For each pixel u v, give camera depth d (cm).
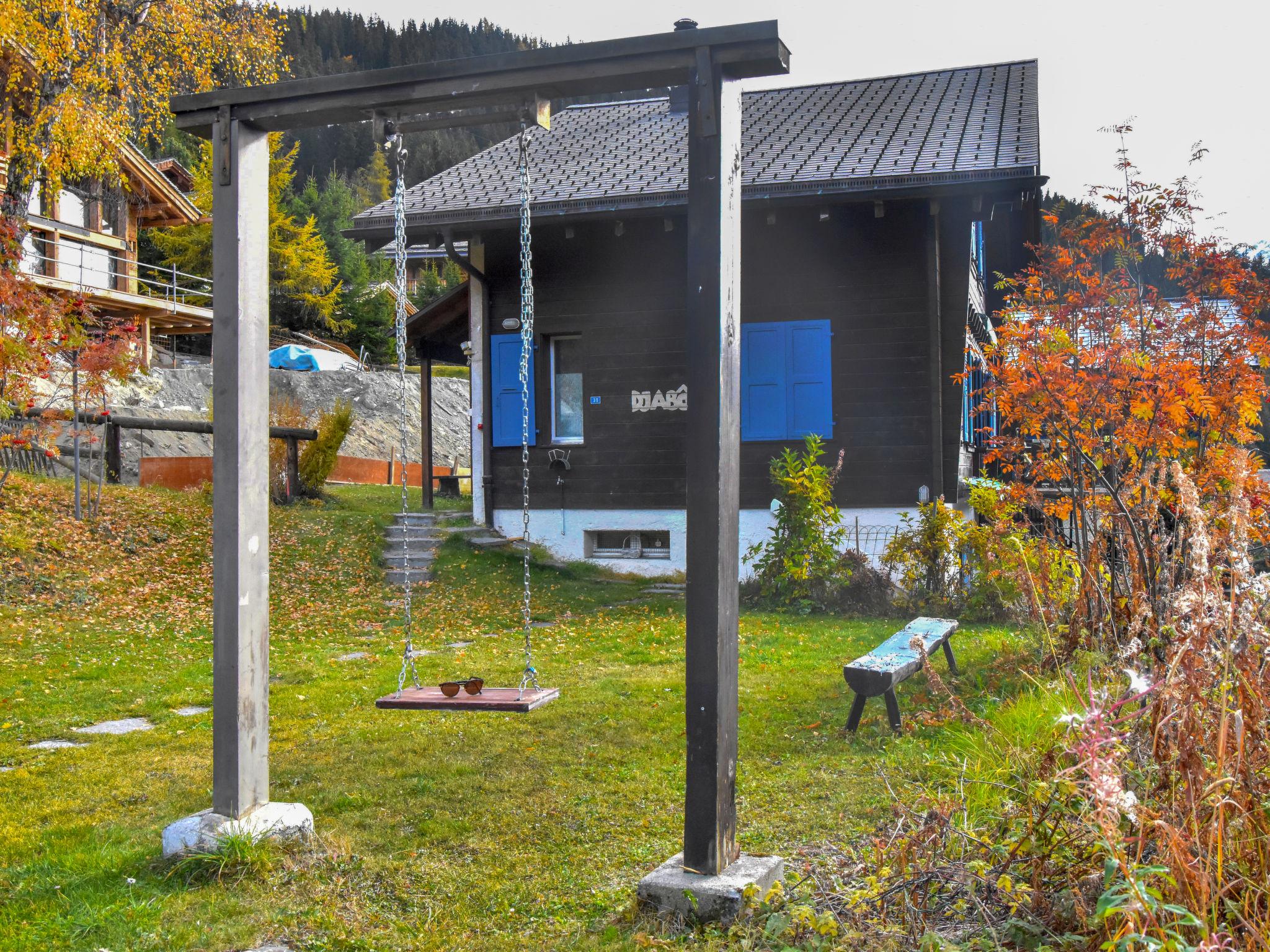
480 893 407
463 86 420
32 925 376
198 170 4300
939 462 1334
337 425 1903
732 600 392
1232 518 323
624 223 1476
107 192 2745
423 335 1744
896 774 530
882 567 1320
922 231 1345
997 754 475
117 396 2639
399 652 985
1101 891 310
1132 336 785
